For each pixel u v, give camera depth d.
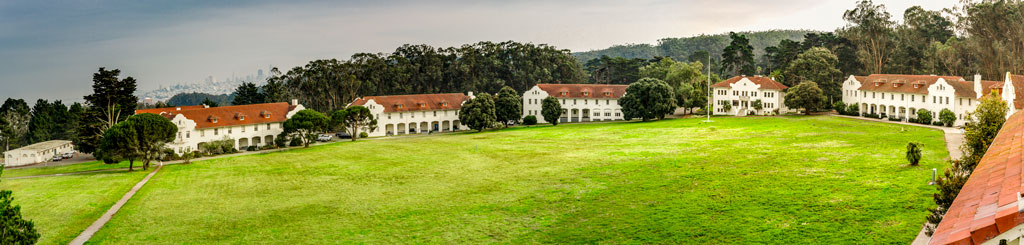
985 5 144.75
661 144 94.94
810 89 136.62
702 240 42.72
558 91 165.62
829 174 61.12
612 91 162.25
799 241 40.69
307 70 179.00
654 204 53.97
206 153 113.06
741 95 151.12
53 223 55.53
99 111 115.88
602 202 56.12
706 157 77.75
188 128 115.00
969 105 102.50
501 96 150.50
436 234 48.12
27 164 125.88
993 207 12.32
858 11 174.38
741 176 63.41
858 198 49.88
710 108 162.38
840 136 92.06
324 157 99.00
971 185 17.28
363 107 131.25
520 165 80.69
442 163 85.94
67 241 49.44
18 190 74.12
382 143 117.62
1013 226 10.13
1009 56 142.62
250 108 129.50
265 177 80.56
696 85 174.88
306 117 117.69
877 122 116.50
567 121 165.38
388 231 49.66
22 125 176.00
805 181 58.53
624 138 107.25
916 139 84.69
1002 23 142.38
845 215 45.34
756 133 102.38
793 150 79.69
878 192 51.19
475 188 65.88
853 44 182.75
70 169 101.56
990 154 23.25
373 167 85.00
